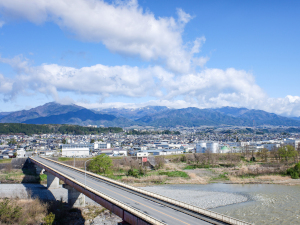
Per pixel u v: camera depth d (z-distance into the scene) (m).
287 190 112.69
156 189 120.06
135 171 158.62
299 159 194.62
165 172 157.62
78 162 179.38
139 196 65.31
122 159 190.62
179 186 127.19
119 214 52.91
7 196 104.69
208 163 189.88
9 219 70.44
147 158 195.12
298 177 137.00
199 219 46.81
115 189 73.88
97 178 93.50
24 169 174.38
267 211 82.25
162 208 54.03
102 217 80.19
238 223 41.88
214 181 138.38
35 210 79.50
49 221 67.44
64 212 81.94
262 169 154.88
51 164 138.75
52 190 119.81
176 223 44.44
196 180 139.38
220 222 44.94
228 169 166.38
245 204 91.31
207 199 99.62
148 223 42.94
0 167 169.00
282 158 197.88
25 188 124.06
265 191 111.50
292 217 75.94
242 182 132.25
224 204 91.88
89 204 93.75
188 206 52.66
